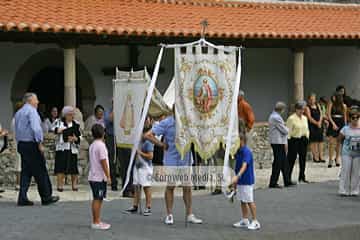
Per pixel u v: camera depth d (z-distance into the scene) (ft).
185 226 42.09
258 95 85.92
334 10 86.53
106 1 74.38
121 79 50.72
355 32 77.92
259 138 68.85
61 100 77.61
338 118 71.20
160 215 45.78
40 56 74.59
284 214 46.55
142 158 45.78
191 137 41.45
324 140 75.36
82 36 65.92
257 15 79.56
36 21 63.67
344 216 46.11
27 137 48.24
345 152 54.19
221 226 42.34
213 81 41.78
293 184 59.26
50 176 59.62
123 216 45.19
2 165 57.47
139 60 78.89
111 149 56.29
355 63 85.87
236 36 71.41
